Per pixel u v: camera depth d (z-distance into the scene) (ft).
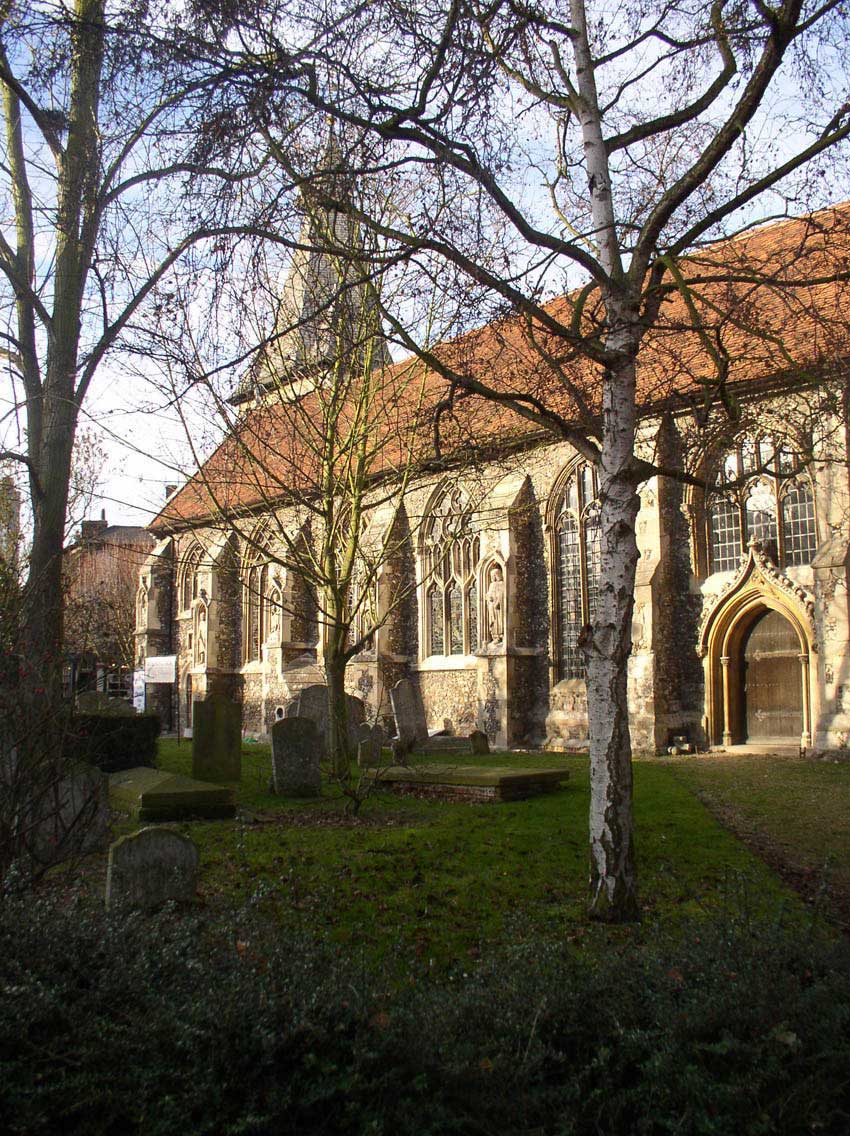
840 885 28.96
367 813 38.68
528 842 32.94
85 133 32.68
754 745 64.03
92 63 27.76
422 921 24.72
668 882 28.48
